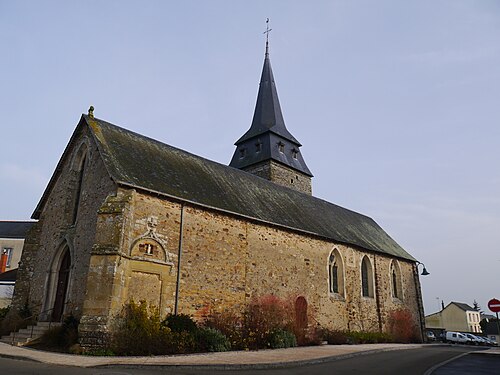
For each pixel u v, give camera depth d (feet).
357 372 32.60
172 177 53.21
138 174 48.01
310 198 87.92
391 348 57.88
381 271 82.94
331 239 71.05
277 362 34.71
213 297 50.08
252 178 75.10
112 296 39.17
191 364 31.35
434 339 129.49
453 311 209.05
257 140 106.52
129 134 57.57
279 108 113.19
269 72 117.80
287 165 103.45
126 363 30.91
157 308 43.60
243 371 30.81
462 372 33.86
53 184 61.00
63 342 39.91
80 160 56.70
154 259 44.91
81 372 26.68
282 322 56.65
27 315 52.80
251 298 54.85
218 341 43.32
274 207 67.72
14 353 34.81
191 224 49.93
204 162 66.74
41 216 61.52
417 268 96.02
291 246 63.57
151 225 45.70
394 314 82.43
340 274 72.33
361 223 96.12
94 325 38.19
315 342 58.80
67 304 46.91
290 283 61.41
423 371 34.22
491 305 52.54
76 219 51.98
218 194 57.57
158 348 38.06
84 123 55.57
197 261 49.37
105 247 40.96
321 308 65.87
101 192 47.50
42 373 25.79
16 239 116.88
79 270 47.01
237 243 55.01
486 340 121.08
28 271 58.23
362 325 73.67
